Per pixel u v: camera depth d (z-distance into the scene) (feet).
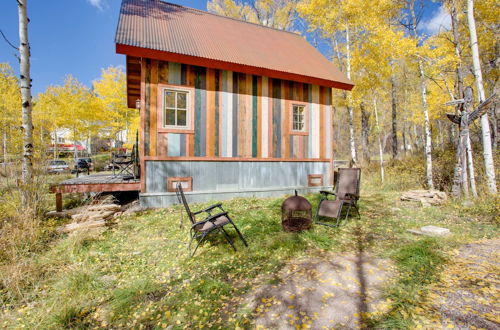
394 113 49.24
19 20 16.65
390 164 42.01
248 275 9.87
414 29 27.17
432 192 21.72
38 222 14.05
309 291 8.38
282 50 29.94
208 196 23.65
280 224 15.90
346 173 19.02
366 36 32.99
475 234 13.80
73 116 57.21
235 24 32.50
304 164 28.32
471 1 22.12
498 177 22.45
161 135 21.91
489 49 29.37
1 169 15.30
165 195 22.02
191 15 29.63
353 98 34.24
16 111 26.09
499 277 8.61
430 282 8.54
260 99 25.90
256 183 25.84
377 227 15.37
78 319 7.75
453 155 32.50
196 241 13.78
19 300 8.68
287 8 54.65
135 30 21.75
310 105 28.58
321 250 11.98
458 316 6.62
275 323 6.89
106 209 18.85
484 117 21.13
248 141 25.36
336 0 34.60
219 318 7.38
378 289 8.29
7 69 43.01
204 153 23.45
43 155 16.52
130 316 7.79
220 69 23.98
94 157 84.69
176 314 7.72
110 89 58.44
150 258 12.05
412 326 6.36
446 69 25.38
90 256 12.01
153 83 21.57
